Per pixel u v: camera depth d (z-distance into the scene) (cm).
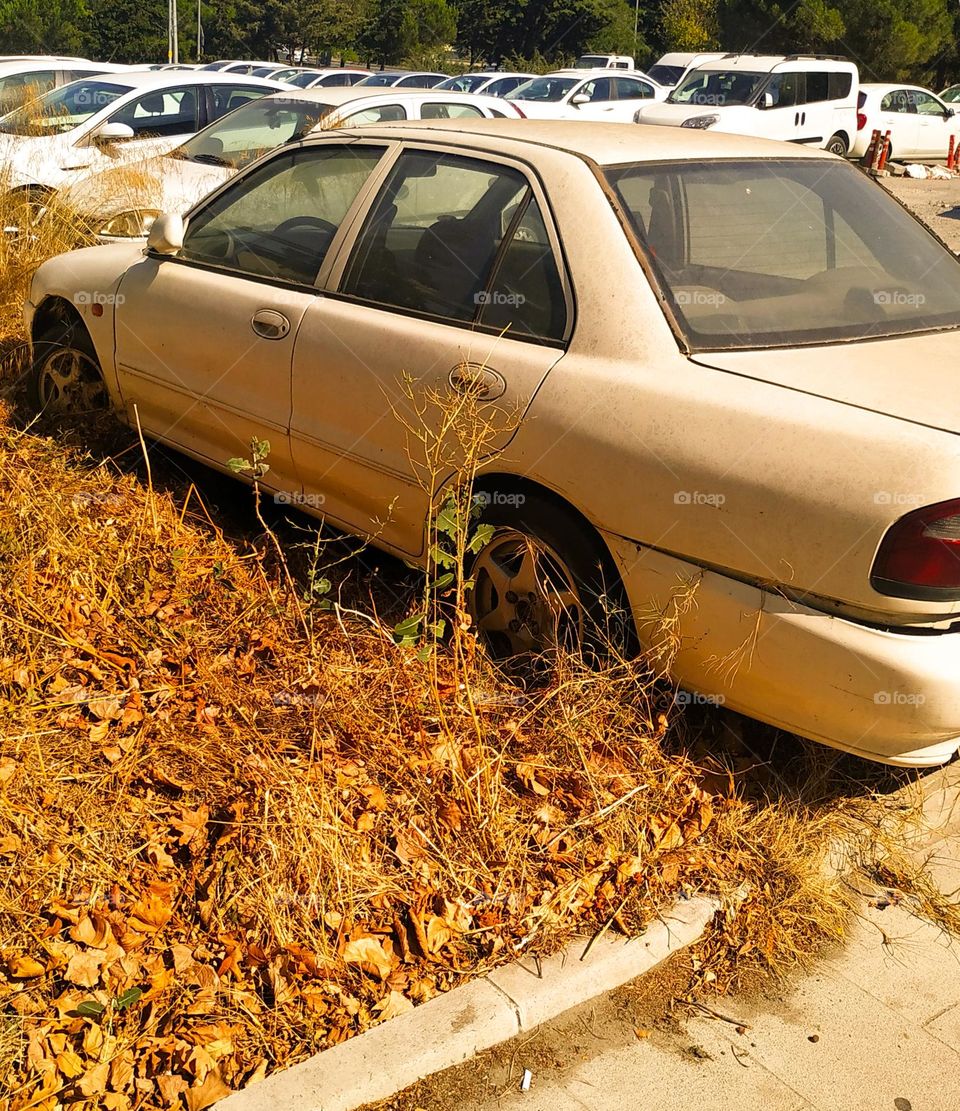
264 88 1151
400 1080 245
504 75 2378
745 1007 272
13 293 729
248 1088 238
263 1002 258
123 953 264
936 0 3875
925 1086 253
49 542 415
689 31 5100
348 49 7162
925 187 2123
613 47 6281
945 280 392
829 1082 253
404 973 271
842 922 298
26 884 279
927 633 285
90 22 6038
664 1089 249
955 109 2634
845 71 2212
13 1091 233
